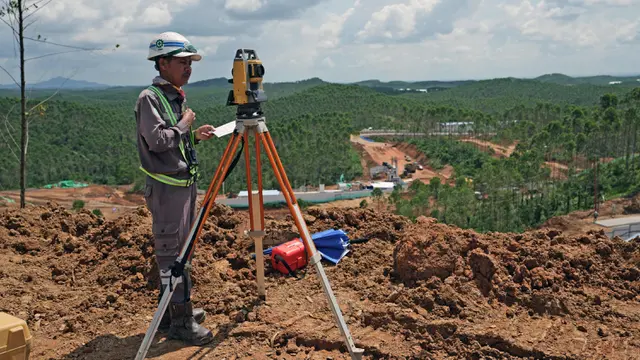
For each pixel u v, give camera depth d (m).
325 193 81.19
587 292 3.93
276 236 5.11
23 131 8.44
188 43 3.18
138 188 94.19
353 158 115.06
